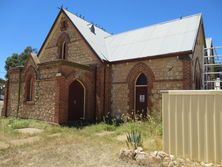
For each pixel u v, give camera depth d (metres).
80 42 20.92
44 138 11.51
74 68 17.22
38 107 17.50
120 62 18.70
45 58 23.83
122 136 12.03
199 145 7.13
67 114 16.20
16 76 20.80
